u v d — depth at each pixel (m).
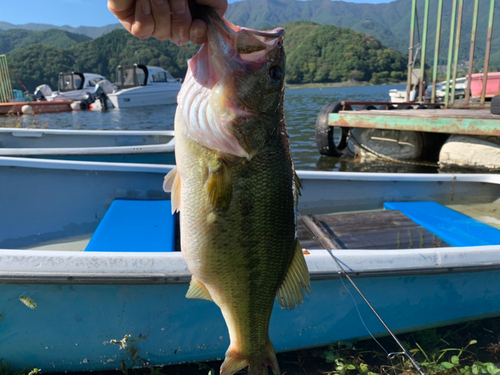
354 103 9.29
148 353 2.25
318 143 9.05
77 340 2.16
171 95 27.33
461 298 2.61
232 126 1.27
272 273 1.50
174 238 3.03
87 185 3.91
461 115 7.11
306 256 2.31
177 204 1.48
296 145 10.45
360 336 2.53
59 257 2.05
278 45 1.32
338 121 8.58
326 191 4.27
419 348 2.43
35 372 2.13
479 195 4.66
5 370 2.12
